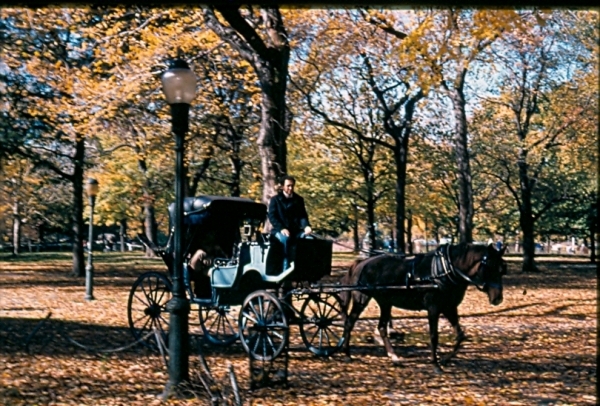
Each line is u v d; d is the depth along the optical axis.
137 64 23.11
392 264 14.19
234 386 10.30
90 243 26.58
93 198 26.75
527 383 12.38
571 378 12.88
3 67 25.78
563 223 70.25
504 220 70.56
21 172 37.28
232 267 14.76
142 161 43.16
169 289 15.69
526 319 22.23
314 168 47.38
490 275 13.05
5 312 22.16
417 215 61.22
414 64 17.02
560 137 47.59
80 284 34.31
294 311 14.00
